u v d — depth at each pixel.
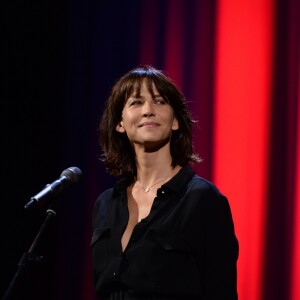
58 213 12.80
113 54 12.70
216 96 11.89
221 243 5.70
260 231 11.39
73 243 12.73
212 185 5.93
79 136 12.79
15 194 12.56
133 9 12.59
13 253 12.50
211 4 12.06
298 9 11.38
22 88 12.62
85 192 12.74
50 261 12.77
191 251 5.61
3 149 12.53
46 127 12.71
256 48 11.67
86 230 12.70
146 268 5.55
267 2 11.64
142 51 12.50
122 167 6.52
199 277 5.61
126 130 6.23
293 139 11.27
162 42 12.37
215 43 11.98
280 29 11.51
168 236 5.59
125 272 5.63
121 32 12.66
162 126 6.04
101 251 5.99
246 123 11.64
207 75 11.99
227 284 5.64
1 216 12.50
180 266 5.55
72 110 12.83
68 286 12.71
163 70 12.29
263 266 11.30
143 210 6.00
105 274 5.77
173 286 5.49
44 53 12.72
